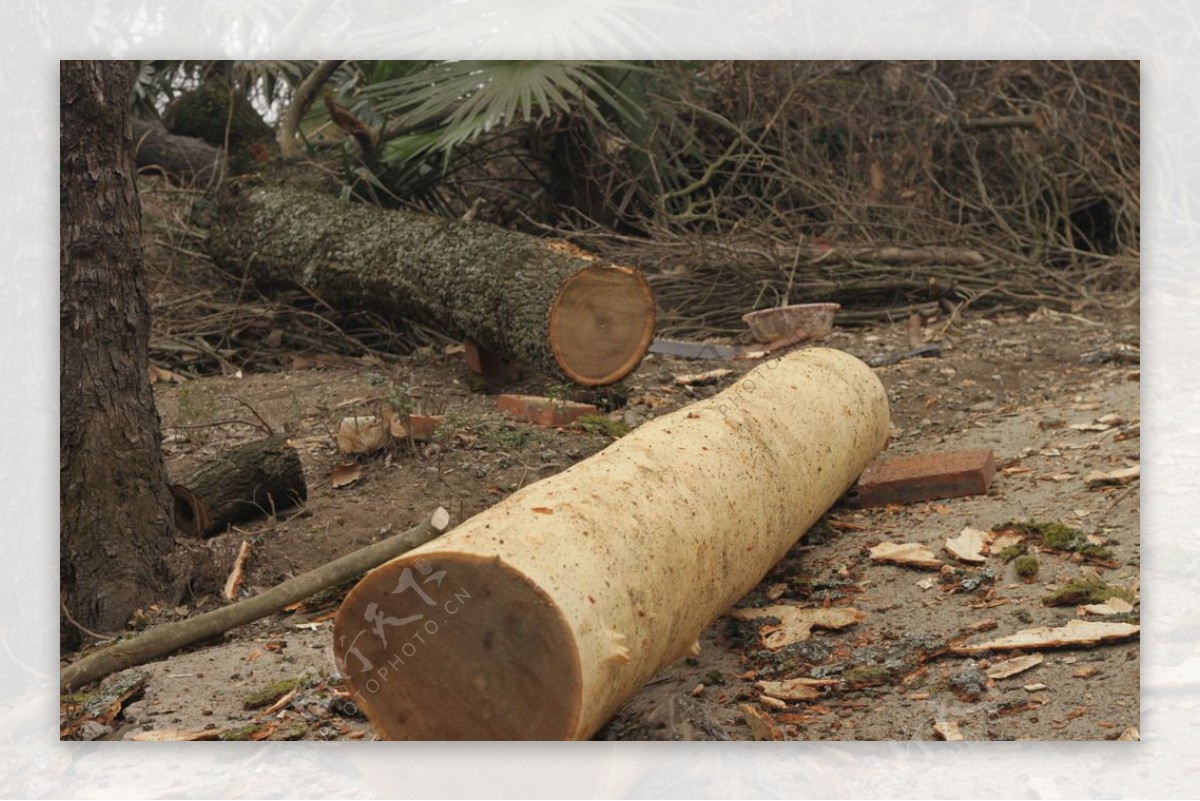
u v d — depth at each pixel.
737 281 7.80
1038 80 9.79
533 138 9.02
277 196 7.10
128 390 3.77
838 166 9.54
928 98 9.62
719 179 9.48
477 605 2.32
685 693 3.09
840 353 4.61
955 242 8.73
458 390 6.06
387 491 4.51
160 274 7.44
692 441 3.29
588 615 2.33
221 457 4.34
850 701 2.99
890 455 5.15
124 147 3.71
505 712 2.33
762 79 9.38
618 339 5.54
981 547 3.80
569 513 2.57
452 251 6.07
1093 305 7.93
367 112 9.02
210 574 3.92
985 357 6.61
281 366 6.83
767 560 3.45
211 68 9.66
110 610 3.69
